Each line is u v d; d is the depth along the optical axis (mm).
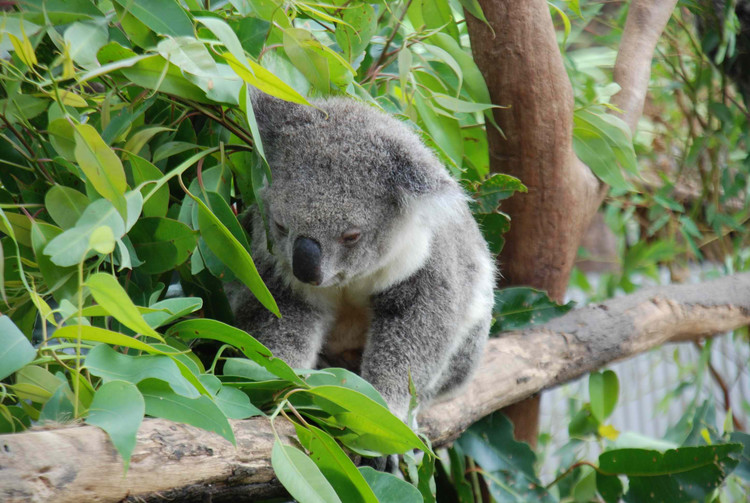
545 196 4133
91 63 2484
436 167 2914
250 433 2311
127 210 2191
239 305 3105
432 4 3793
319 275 2777
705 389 6406
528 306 4203
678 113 6203
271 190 2861
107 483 1874
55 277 2295
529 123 3951
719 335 5129
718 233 5723
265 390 2557
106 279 1909
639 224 6457
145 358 2125
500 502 3881
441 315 3176
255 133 2525
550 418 6539
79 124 2104
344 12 3340
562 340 4250
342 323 3473
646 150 6156
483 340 3641
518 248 4285
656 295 4773
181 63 2340
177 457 2059
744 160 5711
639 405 7570
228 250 2539
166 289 3029
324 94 3031
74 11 2520
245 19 2914
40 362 2084
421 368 3156
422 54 4090
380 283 3152
